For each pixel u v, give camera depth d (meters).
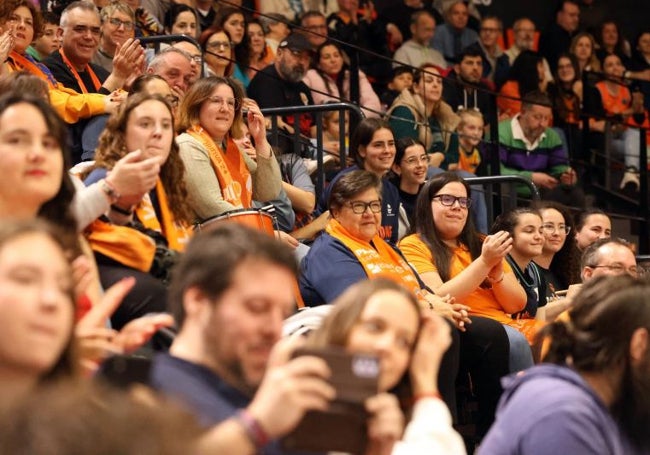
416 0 26.77
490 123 21.27
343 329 6.70
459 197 13.56
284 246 5.87
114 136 10.27
